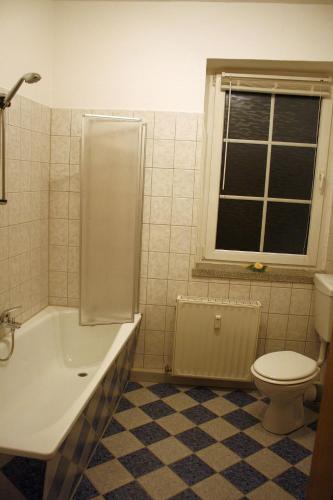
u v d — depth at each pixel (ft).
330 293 7.95
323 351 8.63
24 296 8.20
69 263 9.30
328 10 8.04
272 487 6.28
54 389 8.01
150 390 9.10
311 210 9.26
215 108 8.96
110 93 8.59
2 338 7.30
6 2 6.79
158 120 8.56
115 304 8.05
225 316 8.75
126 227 7.78
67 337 9.18
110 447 7.04
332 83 8.76
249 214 9.37
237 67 8.84
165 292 9.19
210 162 9.15
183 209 8.84
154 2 8.22
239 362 8.96
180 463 6.73
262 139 9.09
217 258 9.46
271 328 9.23
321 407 4.44
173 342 9.12
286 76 8.71
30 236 8.29
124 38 8.39
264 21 8.14
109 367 6.77
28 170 7.98
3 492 4.83
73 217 9.09
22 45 7.38
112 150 7.51
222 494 6.10
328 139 8.97
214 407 8.50
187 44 8.31
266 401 8.82
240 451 7.11
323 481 4.39
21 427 6.64
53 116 8.76
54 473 4.96
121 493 6.01
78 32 8.45
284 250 9.48
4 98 6.36
